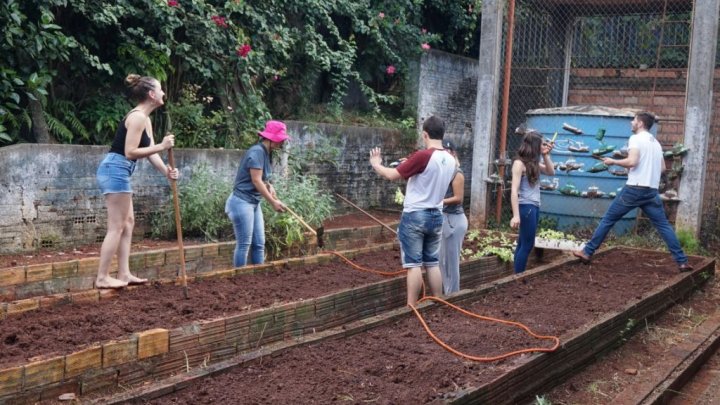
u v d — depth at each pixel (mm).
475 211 10758
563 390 4746
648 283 7227
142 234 8500
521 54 11633
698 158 9406
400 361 4441
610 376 5102
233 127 10250
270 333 5273
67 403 4016
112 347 4277
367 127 11898
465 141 14250
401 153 12688
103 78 9117
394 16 12641
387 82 13391
